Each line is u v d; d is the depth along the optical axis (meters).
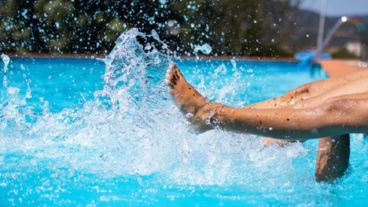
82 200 2.94
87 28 7.43
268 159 3.63
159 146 3.55
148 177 3.36
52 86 6.02
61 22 7.50
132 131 3.71
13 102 4.75
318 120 2.97
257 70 8.38
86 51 7.47
